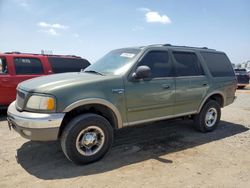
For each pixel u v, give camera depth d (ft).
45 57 26.22
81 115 13.26
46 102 12.28
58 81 13.26
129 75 14.78
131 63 15.21
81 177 12.12
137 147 16.33
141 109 15.31
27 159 14.12
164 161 14.16
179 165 13.66
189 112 18.22
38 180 11.78
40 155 14.70
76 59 28.55
